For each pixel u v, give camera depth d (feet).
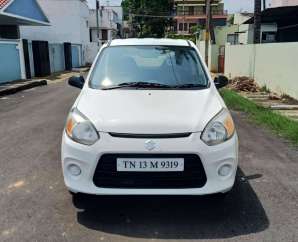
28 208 12.38
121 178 10.78
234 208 12.34
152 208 12.32
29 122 26.25
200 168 10.77
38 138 21.53
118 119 10.99
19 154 18.35
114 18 189.06
